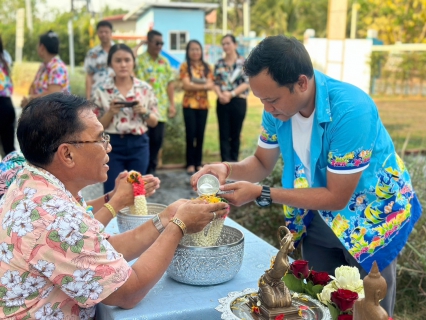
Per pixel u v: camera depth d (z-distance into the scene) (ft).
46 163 5.33
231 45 21.75
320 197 6.82
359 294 5.33
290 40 6.26
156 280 5.53
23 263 4.95
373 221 7.15
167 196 19.61
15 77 46.68
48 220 4.96
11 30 54.13
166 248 5.65
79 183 5.59
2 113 19.80
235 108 21.97
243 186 6.66
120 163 13.62
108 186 13.62
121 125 13.32
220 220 6.16
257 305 5.15
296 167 7.60
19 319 5.10
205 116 22.47
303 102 6.50
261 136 8.13
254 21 81.66
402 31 36.76
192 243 6.21
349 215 7.24
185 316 5.43
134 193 7.55
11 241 5.00
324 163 7.06
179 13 43.37
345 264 8.11
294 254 11.90
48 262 4.93
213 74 22.49
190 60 21.88
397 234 7.20
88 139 5.35
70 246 4.92
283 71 6.07
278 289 5.09
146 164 14.14
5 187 6.97
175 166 24.47
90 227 5.11
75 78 42.57
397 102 30.91
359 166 6.63
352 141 6.53
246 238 7.95
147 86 14.03
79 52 55.83
